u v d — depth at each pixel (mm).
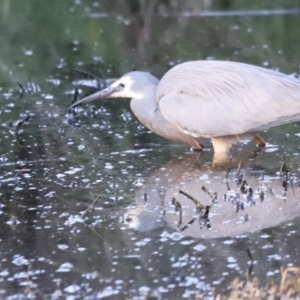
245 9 24000
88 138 13148
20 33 22297
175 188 10484
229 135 12008
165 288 7555
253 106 11812
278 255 8211
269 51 19188
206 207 9266
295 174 10844
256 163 11492
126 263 8156
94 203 9758
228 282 7625
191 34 21625
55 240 8844
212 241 8656
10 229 9219
